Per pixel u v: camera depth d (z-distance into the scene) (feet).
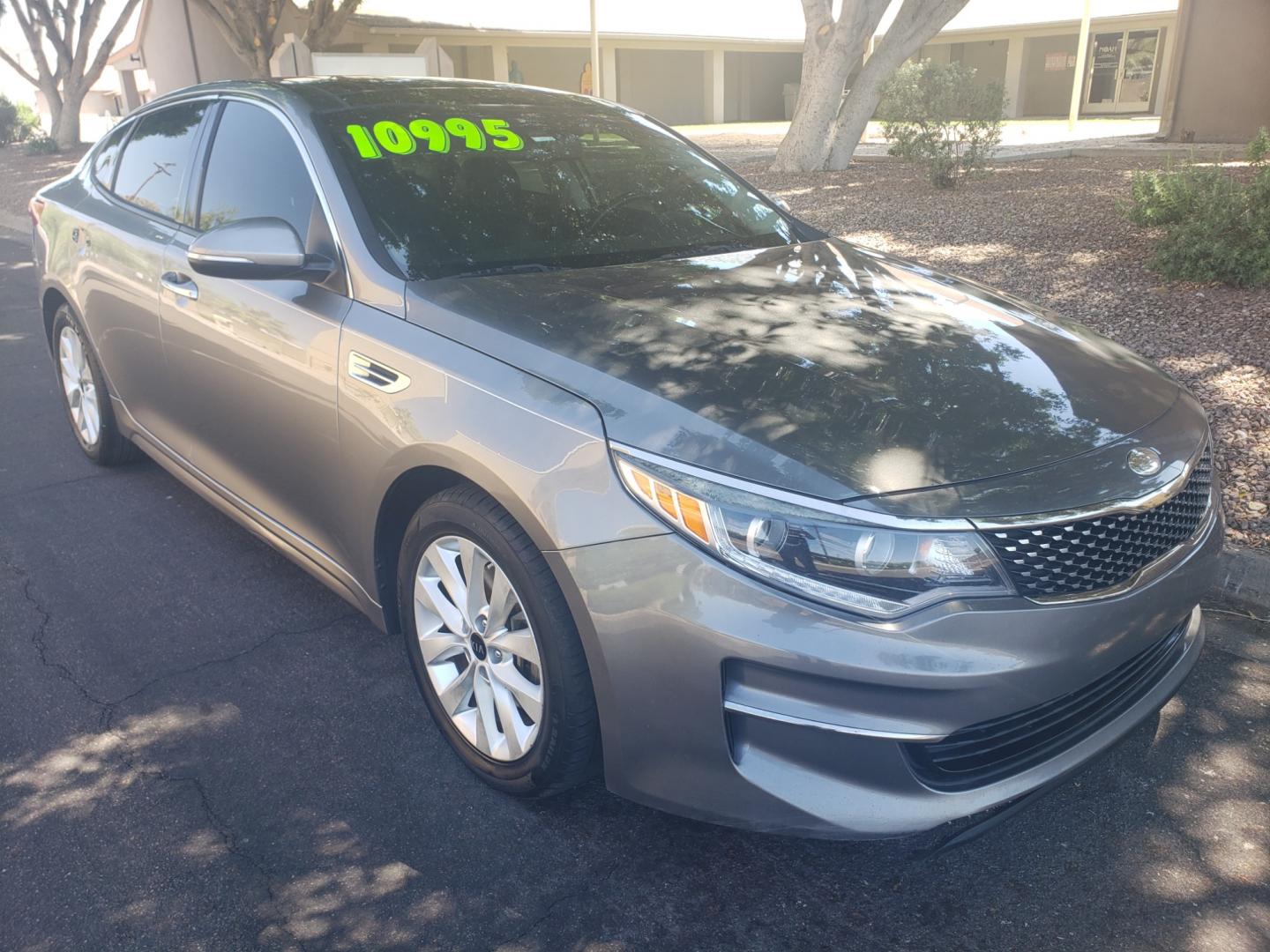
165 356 12.77
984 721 7.09
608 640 7.44
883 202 36.35
